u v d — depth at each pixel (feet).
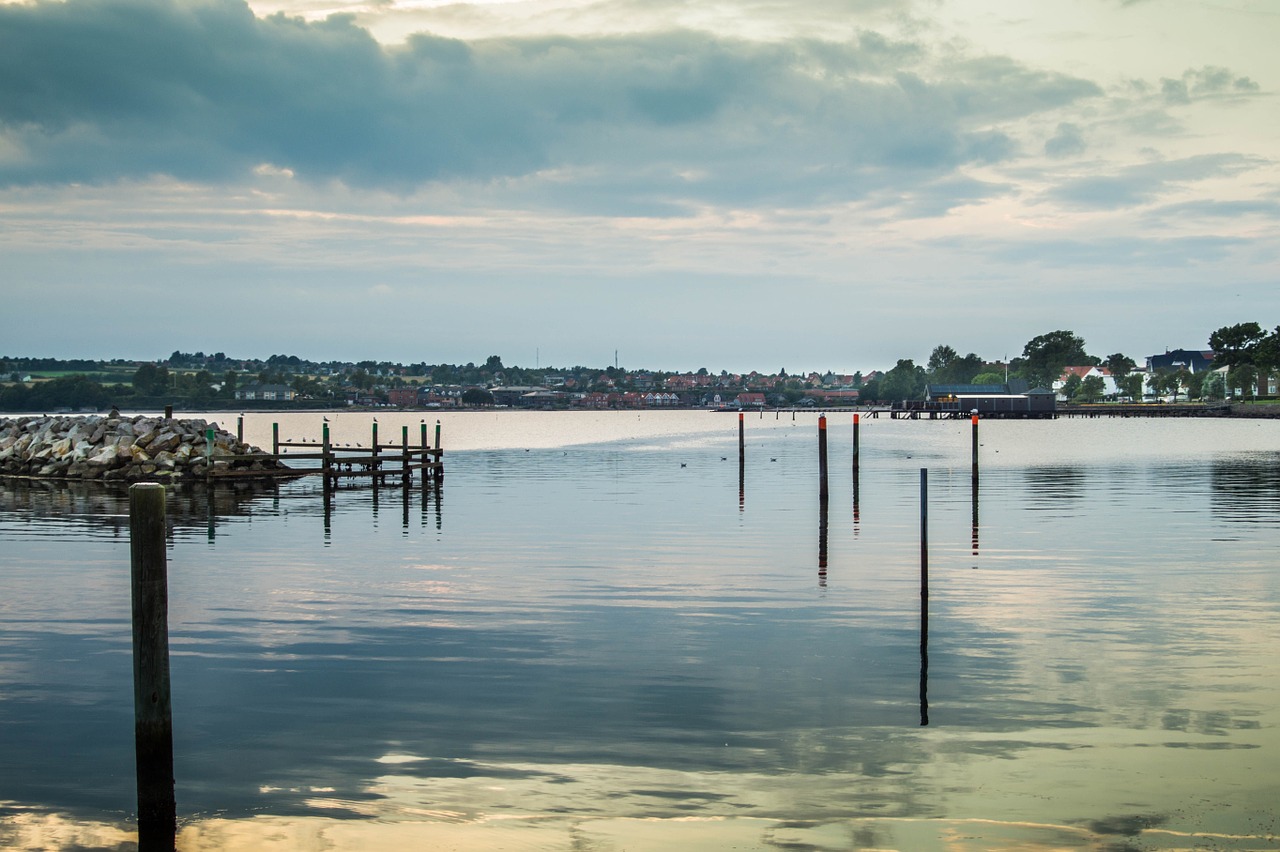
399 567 77.71
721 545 88.84
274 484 160.56
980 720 41.55
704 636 55.21
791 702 43.91
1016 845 31.07
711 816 33.06
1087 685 46.09
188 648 53.16
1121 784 35.27
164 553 33.96
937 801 34.01
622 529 100.68
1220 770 36.42
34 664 50.52
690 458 242.78
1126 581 70.18
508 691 45.62
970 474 174.29
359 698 44.80
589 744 39.17
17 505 126.52
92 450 167.84
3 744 40.01
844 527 100.83
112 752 39.19
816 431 495.41
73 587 69.87
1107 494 133.80
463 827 32.60
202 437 172.04
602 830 32.19
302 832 32.50
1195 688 45.55
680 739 39.63
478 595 66.54
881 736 39.83
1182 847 30.91
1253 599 64.03
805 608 62.08
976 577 72.02
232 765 37.55
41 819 33.71
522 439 409.90
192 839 32.22
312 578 72.95
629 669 48.96
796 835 31.76
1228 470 179.73
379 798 34.73
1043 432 411.95
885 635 55.21
